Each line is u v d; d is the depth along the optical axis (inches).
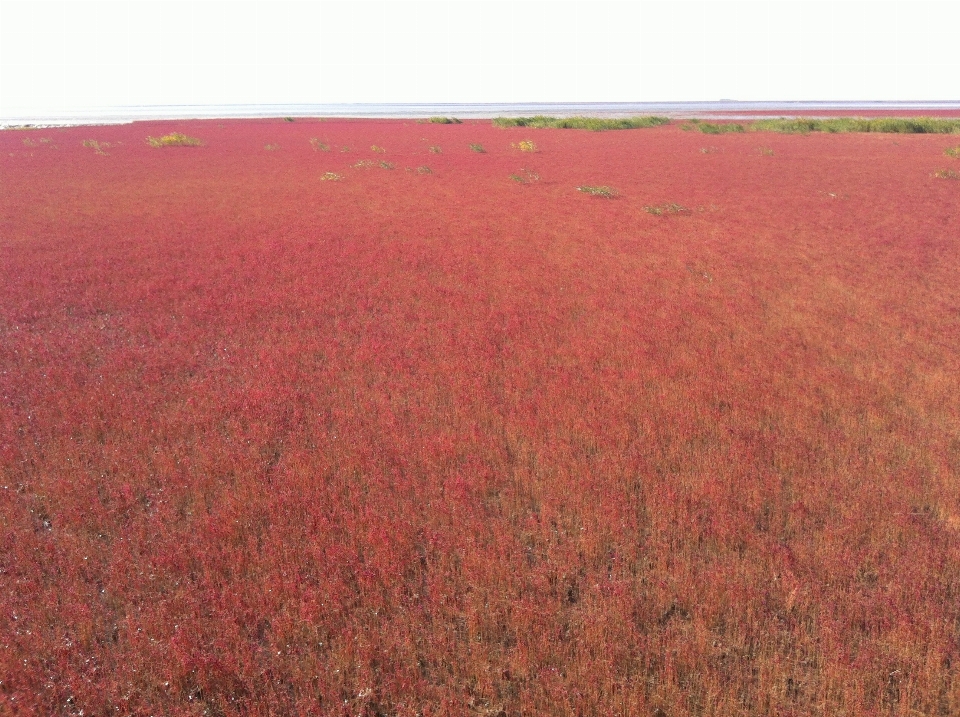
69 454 301.0
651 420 329.1
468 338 450.0
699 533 245.4
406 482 277.4
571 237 748.6
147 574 227.1
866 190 1032.2
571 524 254.2
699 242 722.8
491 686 180.5
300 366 413.7
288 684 186.7
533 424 327.3
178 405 352.5
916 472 281.6
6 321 482.6
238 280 580.1
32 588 219.3
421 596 221.1
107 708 179.6
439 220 840.9
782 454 294.7
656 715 173.6
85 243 703.1
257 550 242.2
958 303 508.7
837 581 220.4
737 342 437.7
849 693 175.8
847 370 393.1
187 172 1259.8
